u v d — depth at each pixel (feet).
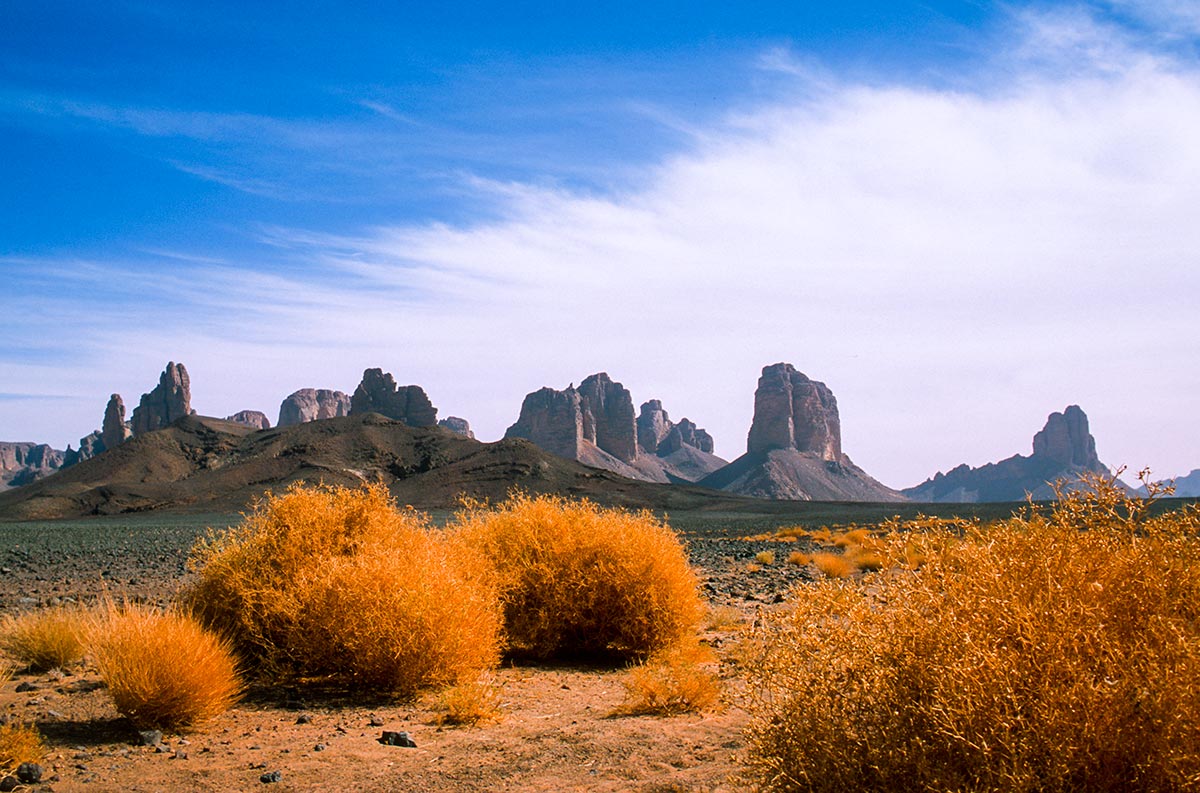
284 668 27.63
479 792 17.71
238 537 31.45
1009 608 12.43
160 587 59.21
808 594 14.78
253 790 17.88
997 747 11.52
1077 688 11.28
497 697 26.09
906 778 12.16
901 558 14.51
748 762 15.14
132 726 22.91
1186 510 13.78
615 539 33.68
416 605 26.16
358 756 20.22
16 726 22.20
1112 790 11.32
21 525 319.68
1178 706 10.82
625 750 20.52
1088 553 13.05
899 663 12.89
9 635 32.42
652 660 30.14
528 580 33.42
